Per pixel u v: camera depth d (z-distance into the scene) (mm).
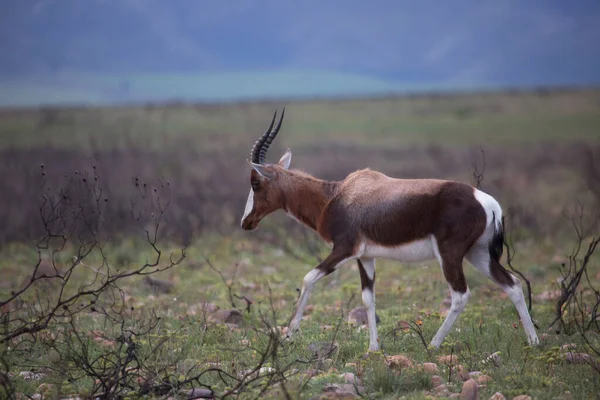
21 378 28703
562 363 28469
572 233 64125
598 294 34812
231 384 27094
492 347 31438
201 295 45062
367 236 32156
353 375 27172
